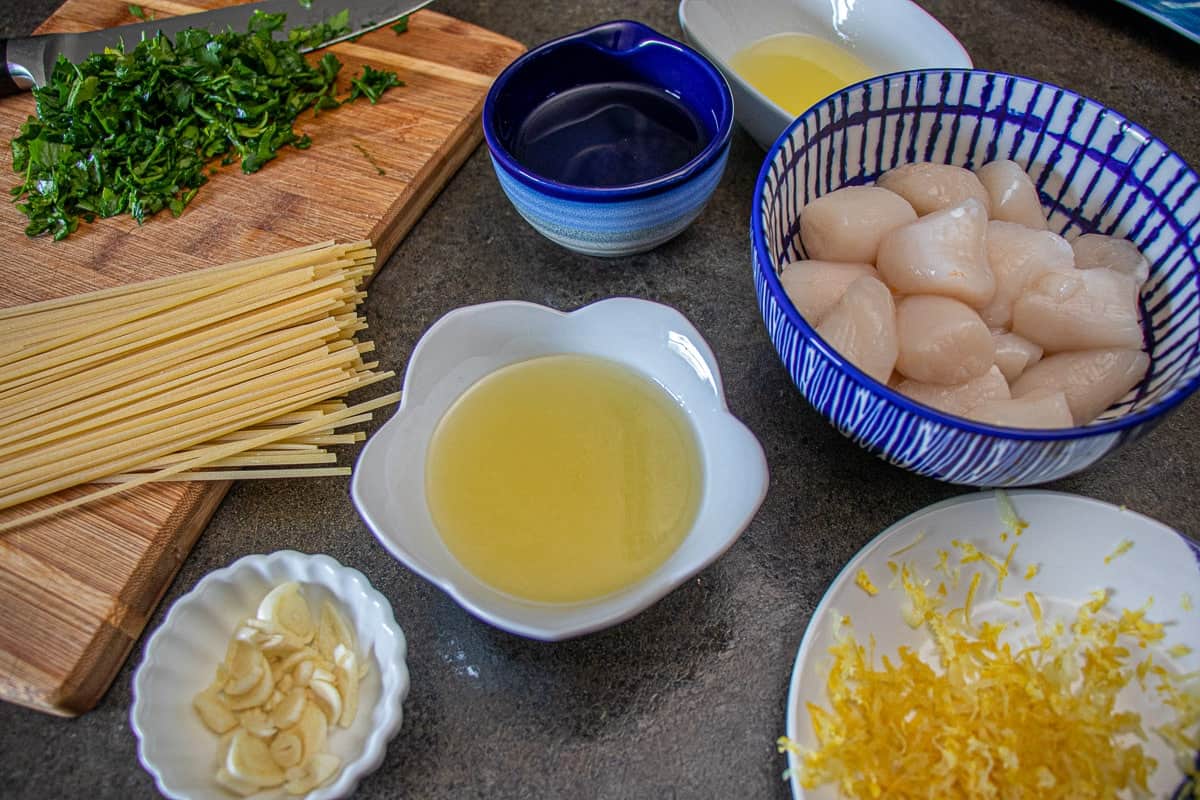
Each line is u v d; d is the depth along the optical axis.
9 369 0.40
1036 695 0.32
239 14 0.51
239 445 0.38
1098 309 0.35
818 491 0.38
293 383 0.40
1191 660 0.33
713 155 0.39
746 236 0.45
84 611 0.35
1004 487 0.35
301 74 0.49
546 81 0.45
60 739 0.34
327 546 0.38
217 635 0.34
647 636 0.35
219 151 0.47
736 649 0.35
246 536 0.38
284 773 0.31
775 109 0.42
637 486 0.36
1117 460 0.38
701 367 0.37
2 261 0.44
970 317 0.34
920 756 0.31
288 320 0.41
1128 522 0.34
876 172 0.41
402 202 0.45
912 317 0.35
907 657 0.33
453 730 0.34
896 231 0.36
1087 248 0.38
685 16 0.46
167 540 0.37
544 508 0.36
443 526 0.35
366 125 0.48
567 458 0.37
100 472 0.38
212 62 0.47
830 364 0.32
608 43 0.44
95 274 0.43
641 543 0.35
